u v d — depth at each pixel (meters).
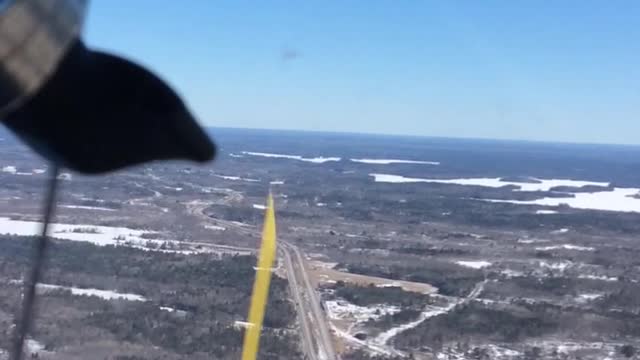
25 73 1.91
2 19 1.78
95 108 2.22
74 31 2.02
